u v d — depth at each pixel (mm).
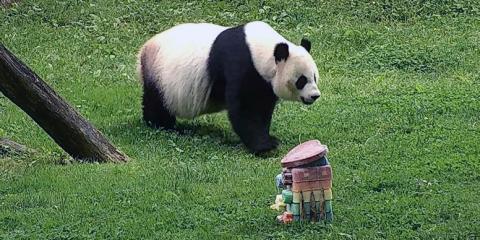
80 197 9523
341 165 10656
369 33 18672
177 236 8188
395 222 8406
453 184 9703
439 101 13703
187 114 12719
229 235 8109
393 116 13070
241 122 11820
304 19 20109
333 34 18797
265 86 11773
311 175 8188
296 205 8211
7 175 10516
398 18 20078
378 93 14719
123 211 9000
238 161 11062
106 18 20141
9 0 20938
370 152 11188
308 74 11609
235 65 11844
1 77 10430
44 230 8477
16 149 11633
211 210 8984
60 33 19219
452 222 8359
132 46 18562
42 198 9492
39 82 10680
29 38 18812
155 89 12852
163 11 20531
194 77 12359
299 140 12172
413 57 16828
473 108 13266
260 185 9766
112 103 14617
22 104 10656
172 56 12625
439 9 20375
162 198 9375
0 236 8281
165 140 12305
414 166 10398
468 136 11703
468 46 17688
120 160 11258
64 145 11086
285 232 8086
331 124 12875
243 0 21109
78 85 15805
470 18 19828
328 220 8305
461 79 15484
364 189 9578
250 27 12117
